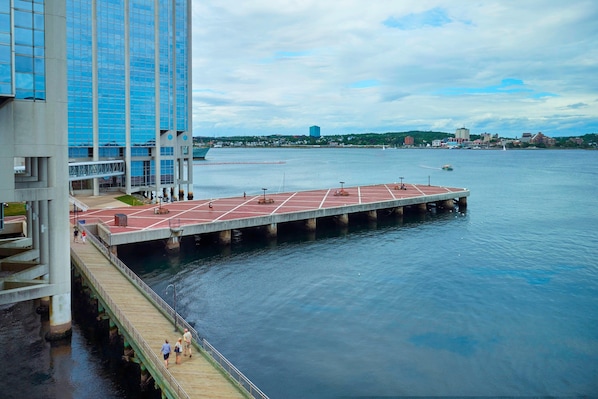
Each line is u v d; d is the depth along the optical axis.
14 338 43.16
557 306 52.59
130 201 105.31
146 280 61.00
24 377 36.78
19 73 37.56
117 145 116.69
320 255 74.19
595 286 59.28
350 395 35.44
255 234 87.00
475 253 75.75
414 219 105.44
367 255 74.38
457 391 36.09
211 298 55.09
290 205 95.94
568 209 121.69
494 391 36.12
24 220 76.88
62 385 35.78
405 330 46.44
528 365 39.84
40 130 39.00
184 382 31.00
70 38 107.38
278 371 38.69
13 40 35.91
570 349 42.56
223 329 46.66
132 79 117.56
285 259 71.69
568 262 70.25
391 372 38.62
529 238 86.69
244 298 55.16
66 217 41.62
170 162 128.25
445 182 199.00
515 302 53.81
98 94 112.38
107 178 119.62
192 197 137.38
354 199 105.50
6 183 37.59
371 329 46.66
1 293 38.91
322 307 52.38
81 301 53.03
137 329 38.06
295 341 44.06
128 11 115.56
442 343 43.72
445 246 80.50
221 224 77.69
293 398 34.94
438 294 56.38
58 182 40.62
